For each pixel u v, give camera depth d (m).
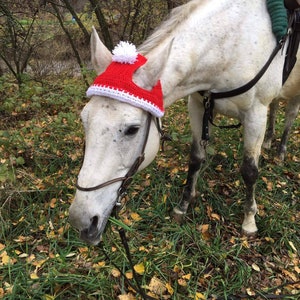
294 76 1.46
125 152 0.91
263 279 1.29
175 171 1.72
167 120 2.21
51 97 2.42
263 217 1.53
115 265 1.15
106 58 0.96
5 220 1.40
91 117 0.87
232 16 1.13
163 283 1.20
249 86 1.19
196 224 1.48
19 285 1.13
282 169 1.85
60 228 1.38
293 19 1.24
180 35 1.07
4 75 2.80
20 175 1.62
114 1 2.88
